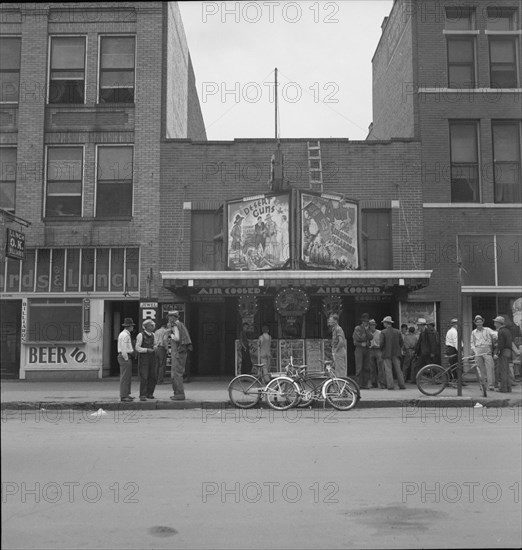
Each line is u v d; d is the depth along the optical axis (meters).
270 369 17.56
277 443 9.17
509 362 15.56
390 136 23.36
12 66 19.92
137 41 19.91
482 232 19.28
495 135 19.70
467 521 5.74
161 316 18.89
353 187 19.48
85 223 19.31
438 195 19.36
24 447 8.86
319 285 16.83
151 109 19.72
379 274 16.72
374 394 14.96
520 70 19.92
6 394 14.95
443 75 19.78
